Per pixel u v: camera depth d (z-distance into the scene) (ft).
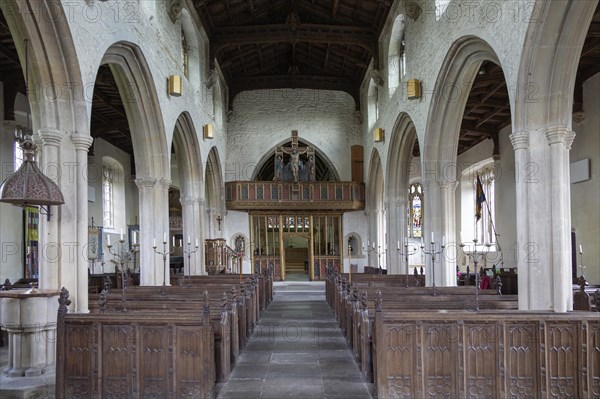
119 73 40.37
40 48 26.02
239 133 86.22
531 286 26.86
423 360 20.18
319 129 87.04
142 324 20.99
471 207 84.07
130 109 42.83
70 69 27.20
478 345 20.13
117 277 54.90
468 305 27.25
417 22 49.83
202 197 61.31
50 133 26.86
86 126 28.35
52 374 23.66
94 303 29.35
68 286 27.09
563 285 26.40
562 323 19.84
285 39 66.85
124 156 81.46
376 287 36.91
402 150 62.13
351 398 22.09
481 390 20.03
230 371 26.30
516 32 27.63
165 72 45.83
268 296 55.31
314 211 85.15
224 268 71.56
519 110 27.32
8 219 49.19
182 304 28.66
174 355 20.88
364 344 24.56
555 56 26.16
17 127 52.13
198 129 59.98
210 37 66.49
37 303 23.72
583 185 50.06
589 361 19.70
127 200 82.02
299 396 22.36
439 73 41.81
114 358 20.98
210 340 21.36
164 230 45.03
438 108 43.98
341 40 67.36
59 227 27.20
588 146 49.11
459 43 37.45
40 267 27.12
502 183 71.20
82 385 20.97
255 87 85.66
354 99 87.15
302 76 85.66
